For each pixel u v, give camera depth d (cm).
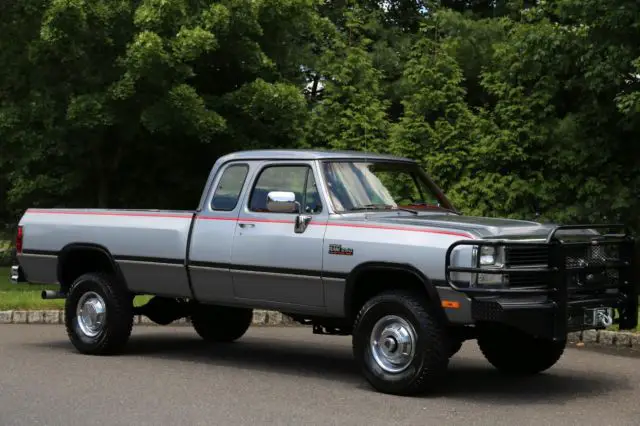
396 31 2642
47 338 1222
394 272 838
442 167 1725
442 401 802
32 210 1157
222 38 1866
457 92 1838
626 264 877
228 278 955
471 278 788
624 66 1638
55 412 746
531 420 729
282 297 920
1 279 2158
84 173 2066
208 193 988
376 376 833
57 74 1958
